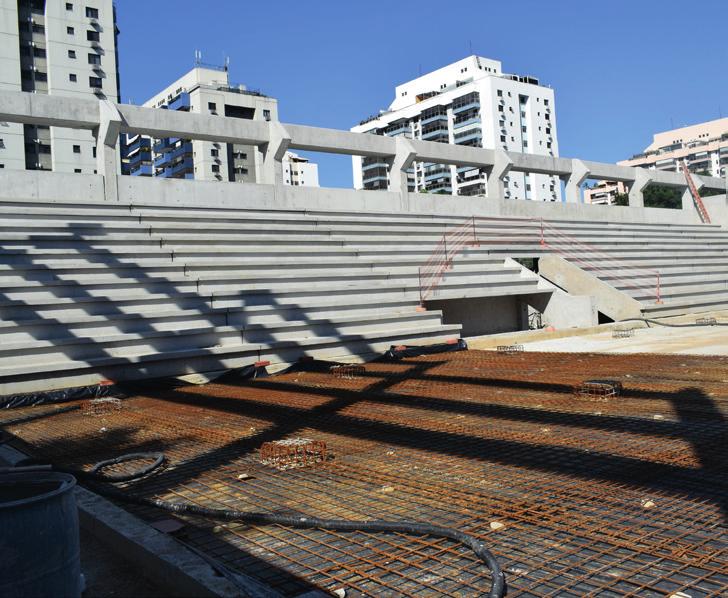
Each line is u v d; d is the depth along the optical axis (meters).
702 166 126.19
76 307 11.69
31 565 2.62
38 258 12.57
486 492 4.65
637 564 3.35
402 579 3.29
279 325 13.18
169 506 4.46
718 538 3.65
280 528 4.10
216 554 3.70
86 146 66.00
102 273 12.86
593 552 3.52
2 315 10.98
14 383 10.14
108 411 8.98
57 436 7.36
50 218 14.49
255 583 3.08
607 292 20.11
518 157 25.50
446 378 10.64
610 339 16.39
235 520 4.22
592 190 126.00
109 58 70.50
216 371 12.08
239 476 5.25
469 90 98.69
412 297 16.61
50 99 16.16
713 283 24.81
